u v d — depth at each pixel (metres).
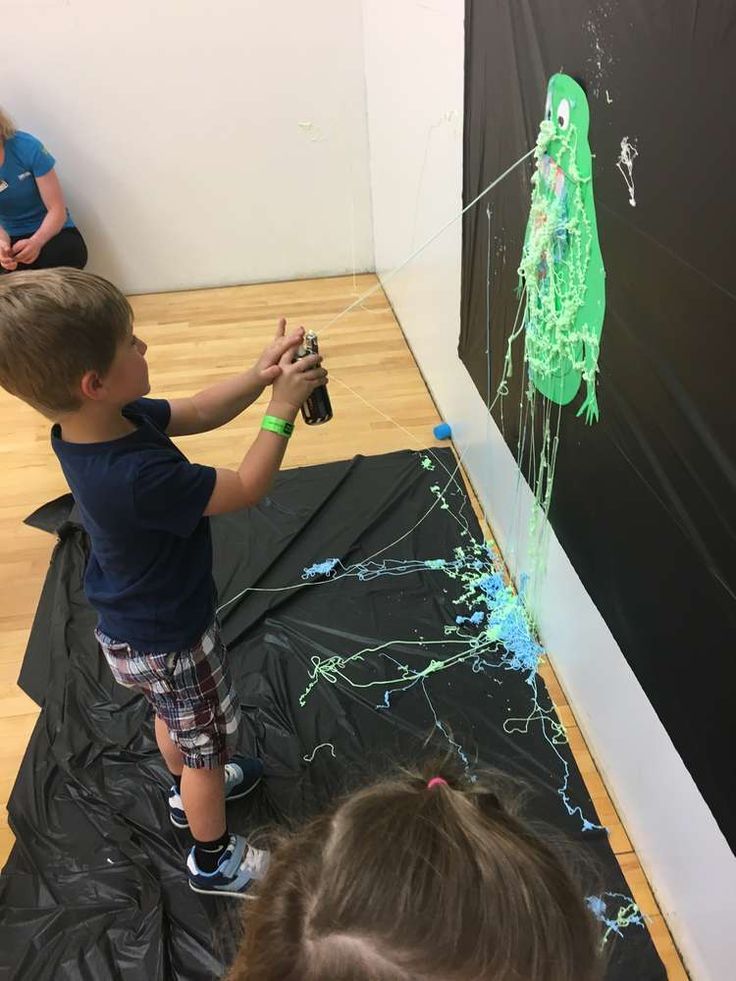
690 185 0.85
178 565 1.11
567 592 1.57
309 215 3.46
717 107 0.77
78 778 1.57
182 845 1.45
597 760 1.54
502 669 1.74
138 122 3.13
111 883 1.39
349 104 3.18
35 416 2.71
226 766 1.48
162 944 1.29
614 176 1.03
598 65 1.02
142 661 1.14
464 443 2.31
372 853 0.56
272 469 1.13
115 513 1.00
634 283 1.02
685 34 0.81
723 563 0.91
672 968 1.25
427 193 2.28
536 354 1.47
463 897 0.53
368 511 2.21
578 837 1.42
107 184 3.27
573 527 1.42
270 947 0.56
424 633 1.84
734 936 1.09
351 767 1.56
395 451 2.44
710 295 0.84
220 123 3.17
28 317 0.91
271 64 3.05
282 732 1.63
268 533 2.14
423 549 2.08
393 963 0.52
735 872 1.06
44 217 3.08
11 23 2.84
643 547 1.12
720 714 0.98
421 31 2.05
